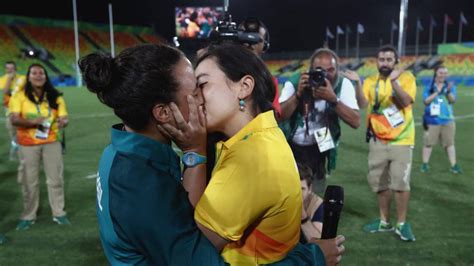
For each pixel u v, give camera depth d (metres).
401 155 3.63
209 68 1.07
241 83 1.06
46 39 35.66
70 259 3.35
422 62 35.53
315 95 2.64
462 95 20.83
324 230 1.28
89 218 4.28
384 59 3.63
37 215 4.36
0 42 32.66
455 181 5.62
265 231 1.02
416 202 4.73
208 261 0.95
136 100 0.99
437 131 6.03
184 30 35.81
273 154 1.02
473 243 3.61
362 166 6.52
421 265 3.23
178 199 0.98
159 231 0.94
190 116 1.03
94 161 6.88
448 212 4.40
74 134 9.61
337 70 2.82
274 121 1.12
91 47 38.06
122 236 0.98
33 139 3.96
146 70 0.98
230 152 1.03
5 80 6.70
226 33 1.87
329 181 5.67
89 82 1.01
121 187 0.97
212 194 1.00
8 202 4.77
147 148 1.01
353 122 2.76
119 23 45.31
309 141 2.85
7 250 3.51
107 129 10.37
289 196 1.01
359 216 4.32
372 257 3.36
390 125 3.63
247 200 0.98
